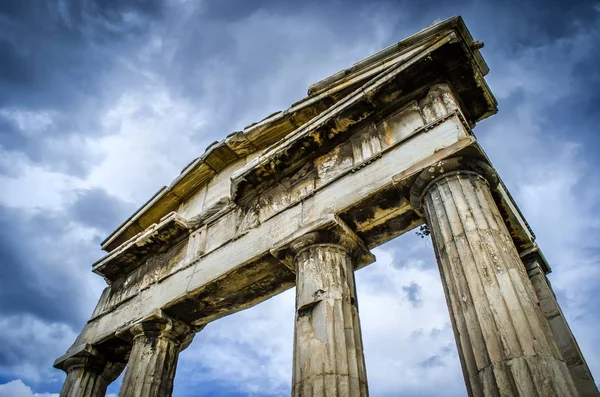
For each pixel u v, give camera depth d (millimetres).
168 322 14773
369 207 11016
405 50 12625
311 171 13164
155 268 16750
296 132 13273
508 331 7016
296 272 11344
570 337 10898
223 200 16109
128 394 13477
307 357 9469
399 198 10703
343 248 11344
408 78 11547
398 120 11719
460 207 8922
